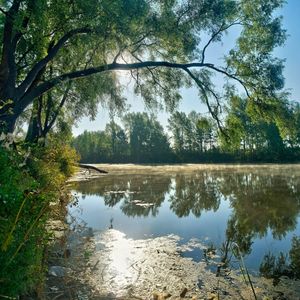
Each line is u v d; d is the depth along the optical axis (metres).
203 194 20.39
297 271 7.38
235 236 10.45
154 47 15.94
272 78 14.90
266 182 26.11
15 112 11.36
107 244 9.59
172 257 8.43
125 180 30.66
